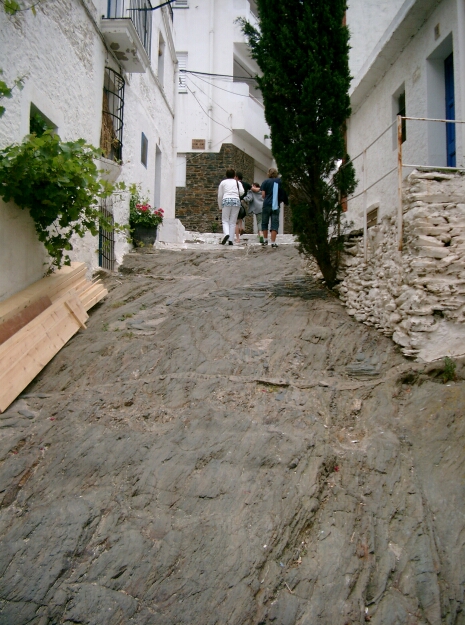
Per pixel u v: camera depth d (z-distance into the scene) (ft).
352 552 11.88
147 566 11.42
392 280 20.10
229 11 68.74
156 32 43.34
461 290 18.22
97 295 25.29
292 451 14.32
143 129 39.29
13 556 11.54
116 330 21.99
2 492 13.19
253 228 72.13
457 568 11.66
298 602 10.90
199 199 66.80
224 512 12.65
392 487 13.55
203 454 14.28
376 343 19.95
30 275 21.27
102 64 30.35
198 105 67.56
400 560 11.82
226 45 68.23
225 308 23.56
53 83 23.72
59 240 21.62
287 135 23.56
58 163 18.33
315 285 26.61
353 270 23.67
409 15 26.89
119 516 12.57
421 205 18.72
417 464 14.34
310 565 11.64
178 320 22.41
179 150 67.36
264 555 11.66
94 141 29.04
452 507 13.03
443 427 15.40
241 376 18.13
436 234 18.56
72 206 19.84
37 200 19.94
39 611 10.62
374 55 31.81
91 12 28.40
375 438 15.17
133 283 28.25
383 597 11.16
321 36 23.26
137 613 10.67
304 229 24.58
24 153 17.70
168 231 42.68
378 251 21.50
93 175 19.61
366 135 35.58
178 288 27.43
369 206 33.86
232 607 10.69
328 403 16.69
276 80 23.07
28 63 21.30
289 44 23.00
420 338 18.25
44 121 23.40
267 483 13.39
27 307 19.53
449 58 26.48
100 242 29.53
